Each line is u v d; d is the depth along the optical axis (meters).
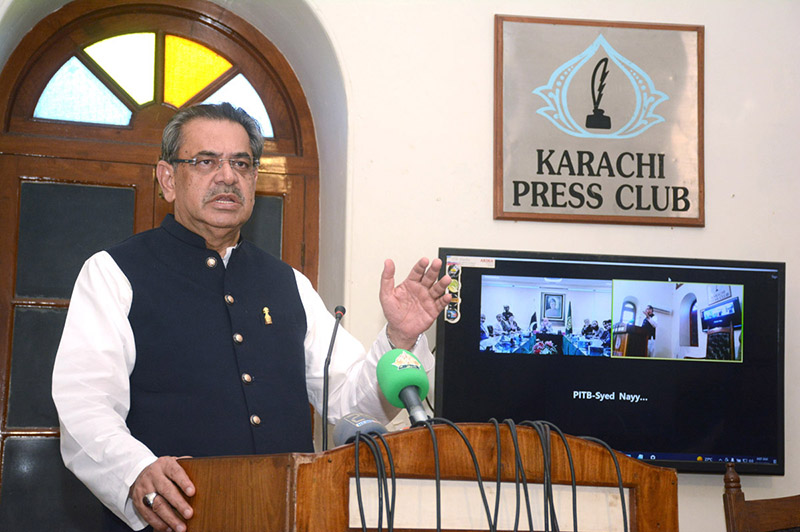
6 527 3.04
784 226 3.36
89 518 3.10
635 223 3.27
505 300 3.08
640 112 3.32
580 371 3.10
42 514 3.07
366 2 3.24
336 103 3.27
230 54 3.46
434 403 3.03
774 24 3.45
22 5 3.03
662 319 3.15
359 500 1.04
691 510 3.21
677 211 3.29
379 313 3.08
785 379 3.28
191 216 1.96
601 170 3.27
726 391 3.16
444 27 3.27
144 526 1.50
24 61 3.25
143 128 3.34
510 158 3.23
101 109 3.34
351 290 3.07
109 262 1.89
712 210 3.33
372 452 1.09
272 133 3.48
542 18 3.30
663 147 3.31
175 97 3.40
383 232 3.12
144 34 3.40
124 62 3.37
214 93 3.44
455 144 3.22
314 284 3.43
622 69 3.33
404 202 3.16
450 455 1.14
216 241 1.99
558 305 3.10
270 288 2.04
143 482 1.36
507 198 3.21
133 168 3.30
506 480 1.17
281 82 3.49
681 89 3.35
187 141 1.99
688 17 3.41
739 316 3.18
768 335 3.19
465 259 3.07
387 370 1.32
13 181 3.20
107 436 1.56
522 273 3.09
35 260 3.19
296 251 3.43
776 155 3.39
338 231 3.19
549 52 3.30
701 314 3.16
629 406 3.11
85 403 1.66
